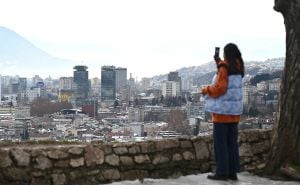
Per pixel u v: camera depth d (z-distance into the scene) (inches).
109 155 273.3
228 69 259.8
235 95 261.7
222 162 266.4
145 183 258.1
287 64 293.0
